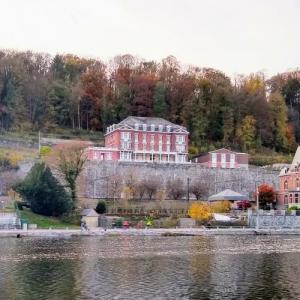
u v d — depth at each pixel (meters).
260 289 57.34
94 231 128.25
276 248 97.19
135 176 178.62
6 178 167.75
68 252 89.38
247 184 192.38
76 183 172.12
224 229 137.62
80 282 60.97
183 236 127.94
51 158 175.75
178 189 177.38
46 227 137.75
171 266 73.12
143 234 130.38
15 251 90.81
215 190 188.25
